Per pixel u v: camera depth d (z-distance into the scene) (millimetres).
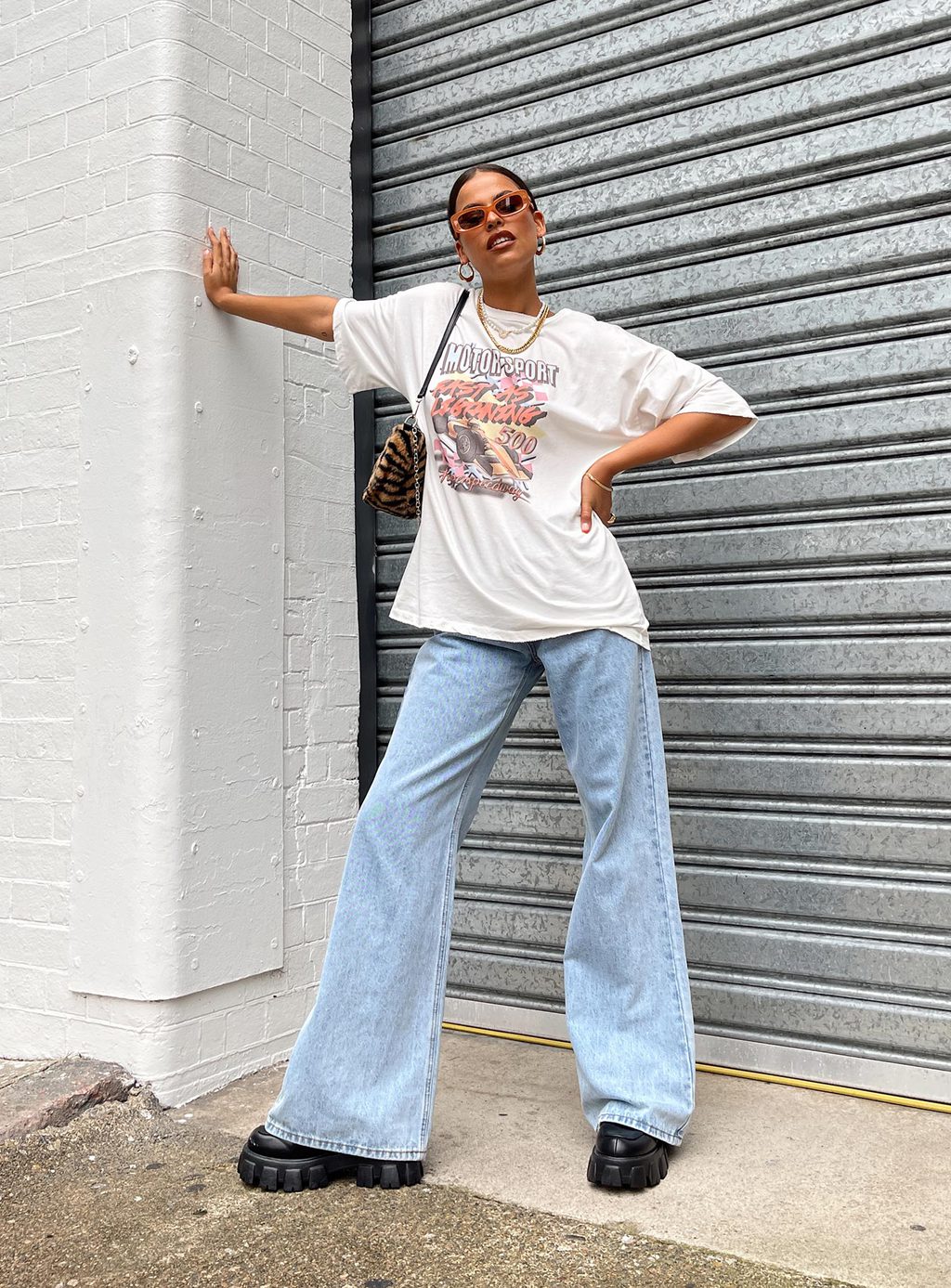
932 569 2514
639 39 2865
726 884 2723
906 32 2533
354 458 3174
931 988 2486
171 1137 2336
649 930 2176
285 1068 2748
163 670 2525
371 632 3227
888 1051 2523
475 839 3066
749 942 2688
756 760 2699
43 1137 2291
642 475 2848
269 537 2805
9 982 2729
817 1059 2600
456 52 3152
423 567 2232
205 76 2717
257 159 2854
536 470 2170
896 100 2551
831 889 2602
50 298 2768
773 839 2672
